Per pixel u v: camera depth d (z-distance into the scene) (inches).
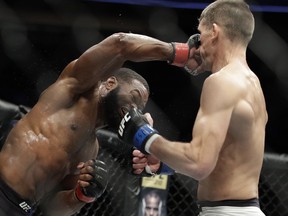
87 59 148.9
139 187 193.5
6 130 193.0
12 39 303.0
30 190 151.3
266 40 312.3
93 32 303.4
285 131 325.7
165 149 124.3
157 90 325.7
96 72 149.6
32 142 151.2
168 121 322.7
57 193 161.9
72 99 154.0
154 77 325.1
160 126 319.9
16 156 150.8
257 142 132.0
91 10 296.8
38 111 153.9
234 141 129.6
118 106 152.3
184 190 220.4
